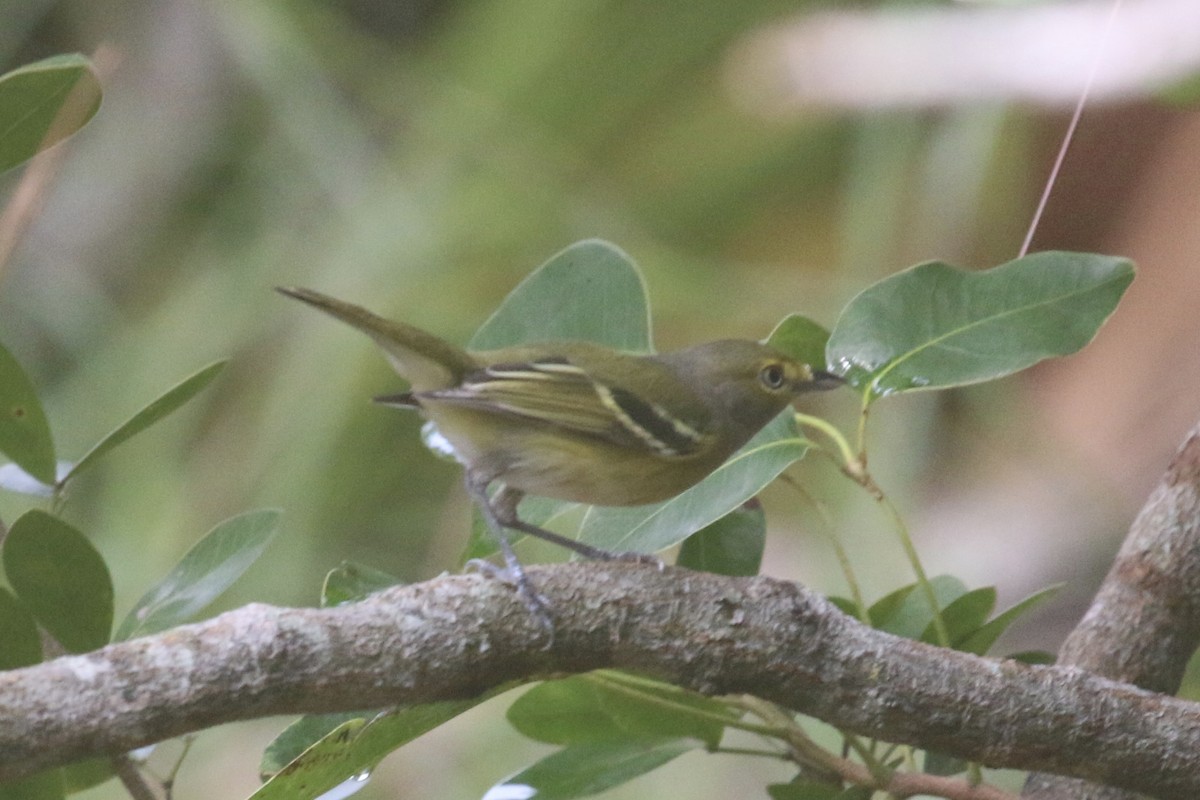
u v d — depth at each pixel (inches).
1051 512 499.2
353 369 517.7
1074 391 509.7
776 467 244.8
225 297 545.3
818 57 393.4
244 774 455.8
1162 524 253.1
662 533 251.6
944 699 213.5
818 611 216.7
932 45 368.2
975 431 519.8
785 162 553.0
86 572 235.9
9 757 179.3
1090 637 252.8
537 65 556.7
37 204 245.1
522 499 308.8
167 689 184.9
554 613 211.8
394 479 518.6
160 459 514.0
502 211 543.8
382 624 199.5
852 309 254.4
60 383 563.8
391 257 536.7
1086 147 486.9
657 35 553.0
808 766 243.1
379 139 575.2
